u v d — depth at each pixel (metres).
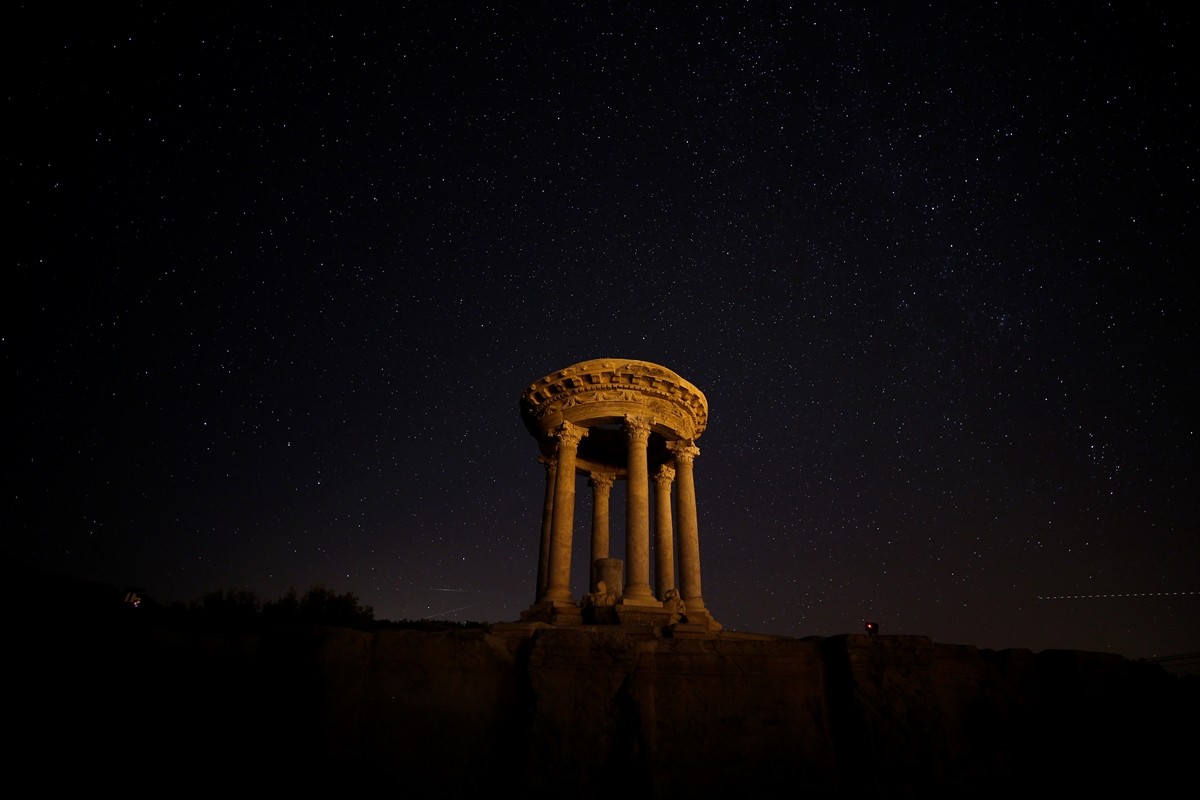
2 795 10.75
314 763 12.00
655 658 14.00
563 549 23.03
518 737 13.06
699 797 12.82
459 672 13.75
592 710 13.20
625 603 21.00
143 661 12.52
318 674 12.73
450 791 12.60
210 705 12.52
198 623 17.25
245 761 12.12
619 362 25.36
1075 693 15.54
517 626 19.05
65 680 11.91
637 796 12.41
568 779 12.41
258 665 13.00
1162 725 15.62
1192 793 14.75
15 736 11.20
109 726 11.91
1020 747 14.70
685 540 24.92
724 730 13.61
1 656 11.57
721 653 14.38
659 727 13.37
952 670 15.14
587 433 25.50
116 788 11.46
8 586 12.63
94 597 14.43
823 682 14.71
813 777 13.58
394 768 12.51
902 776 13.12
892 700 13.89
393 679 13.30
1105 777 14.69
